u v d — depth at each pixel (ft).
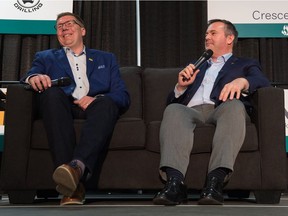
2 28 10.77
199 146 6.35
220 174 5.80
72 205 5.70
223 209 5.11
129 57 11.59
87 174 5.77
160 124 6.55
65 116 6.02
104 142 6.03
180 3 11.72
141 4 11.77
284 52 11.48
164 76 8.36
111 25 11.68
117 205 5.78
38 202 6.68
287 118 10.30
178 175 5.74
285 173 6.42
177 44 11.75
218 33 7.45
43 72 7.35
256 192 6.44
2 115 9.59
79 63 7.56
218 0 11.02
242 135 5.98
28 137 6.50
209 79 7.27
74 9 11.53
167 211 4.81
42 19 10.85
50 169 6.45
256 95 6.62
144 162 6.57
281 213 4.66
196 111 6.54
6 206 5.77
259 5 11.00
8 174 6.41
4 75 11.21
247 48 11.45
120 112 7.27
